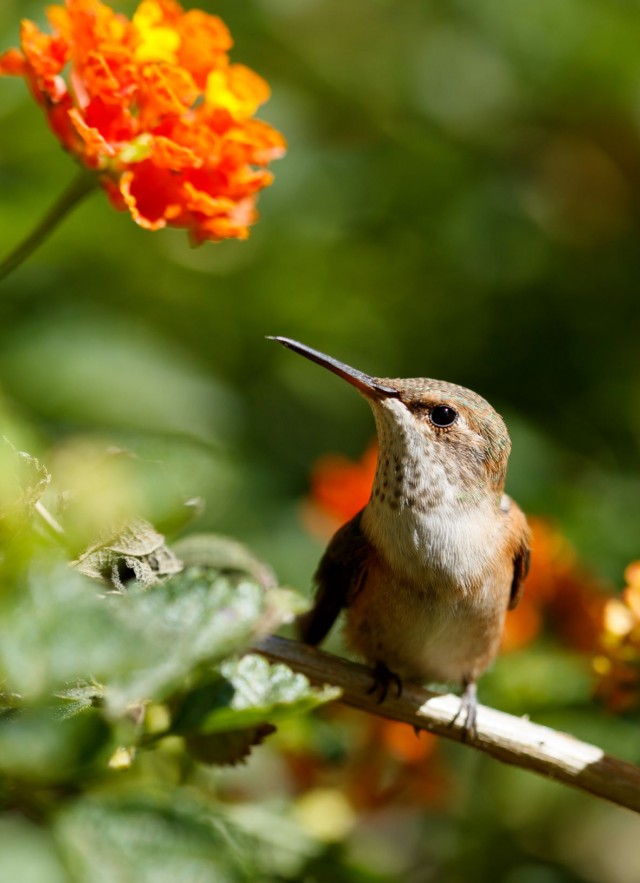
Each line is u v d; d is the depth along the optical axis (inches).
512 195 495.8
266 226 442.3
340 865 249.3
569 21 488.1
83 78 197.6
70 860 125.6
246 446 400.5
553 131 516.7
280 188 442.3
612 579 369.4
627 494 415.8
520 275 486.0
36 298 379.9
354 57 496.1
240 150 198.4
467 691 295.7
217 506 342.0
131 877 125.0
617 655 258.8
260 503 382.9
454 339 474.0
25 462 150.7
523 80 502.6
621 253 506.3
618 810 373.1
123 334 374.3
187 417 364.2
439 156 488.1
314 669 241.4
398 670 296.7
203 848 128.1
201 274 435.5
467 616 282.7
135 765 211.5
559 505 387.5
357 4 501.0
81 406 350.3
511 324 478.3
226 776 305.1
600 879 363.6
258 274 445.1
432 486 279.6
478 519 283.7
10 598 126.0
